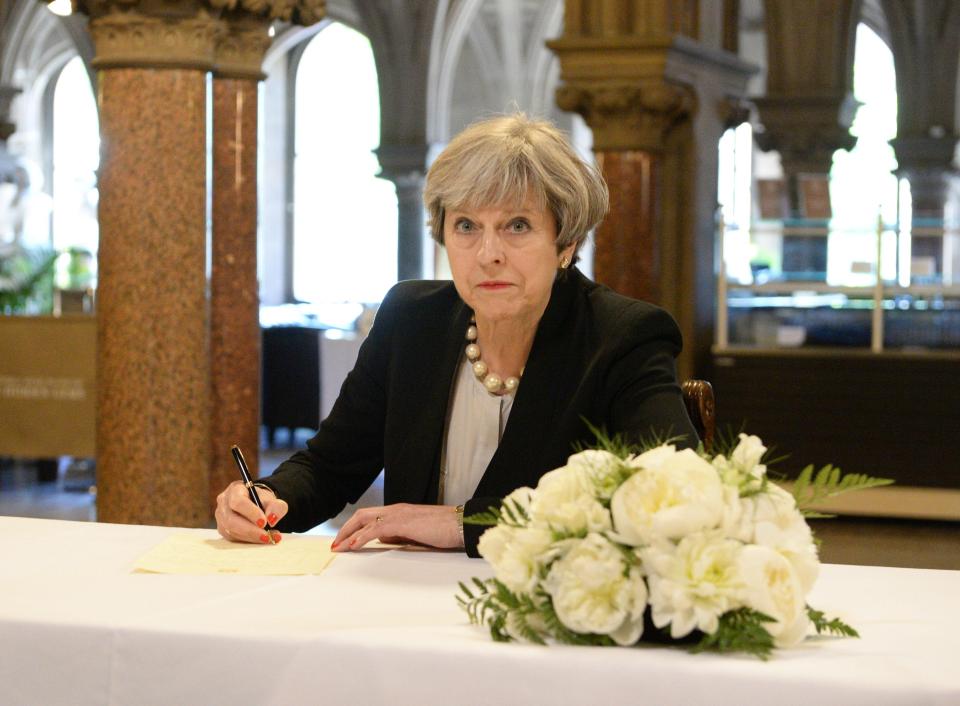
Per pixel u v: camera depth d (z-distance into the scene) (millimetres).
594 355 2479
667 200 8609
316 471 2699
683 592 1538
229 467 7180
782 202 8750
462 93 25766
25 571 2133
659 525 1549
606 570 1563
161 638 1746
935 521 8328
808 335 8656
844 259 8602
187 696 1736
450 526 2305
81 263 17359
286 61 25922
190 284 6258
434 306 2623
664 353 2498
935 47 21047
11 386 7145
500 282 2316
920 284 8500
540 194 2289
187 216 6219
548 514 1612
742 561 1547
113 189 6223
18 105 26391
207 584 2043
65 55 26516
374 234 25938
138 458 6277
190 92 6184
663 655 1581
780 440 8602
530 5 24969
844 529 8062
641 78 8133
